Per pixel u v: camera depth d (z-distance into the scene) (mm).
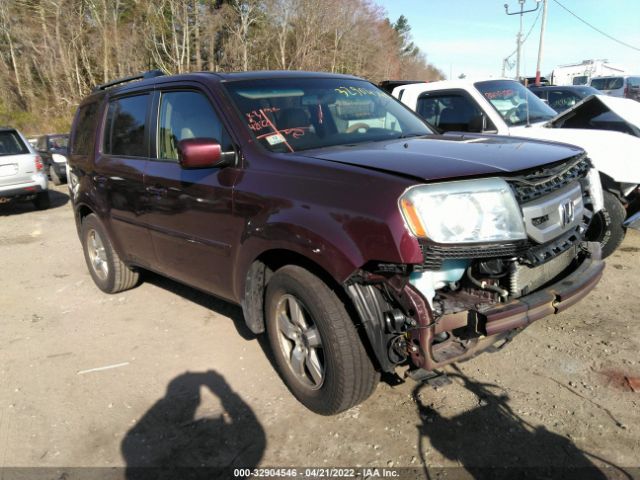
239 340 4223
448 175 2580
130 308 5039
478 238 2570
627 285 4777
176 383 3643
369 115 4020
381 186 2615
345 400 2947
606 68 28328
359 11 42781
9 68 37125
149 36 34406
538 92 12328
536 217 2754
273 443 2961
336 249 2684
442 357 2592
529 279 2865
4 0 35000
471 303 2750
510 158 2910
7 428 3229
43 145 15602
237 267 3402
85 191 5227
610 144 5293
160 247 4254
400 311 2648
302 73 4184
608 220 4586
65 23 35406
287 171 3084
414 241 2479
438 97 7020
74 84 36375
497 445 2811
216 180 3473
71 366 3971
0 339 4516
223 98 3617
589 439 2811
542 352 3697
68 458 2938
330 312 2863
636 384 3266
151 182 4129
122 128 4723
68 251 7395
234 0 34438
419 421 3045
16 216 10438
